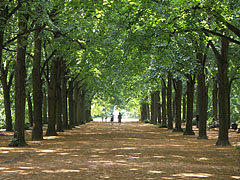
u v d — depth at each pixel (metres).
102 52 27.09
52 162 13.42
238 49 28.48
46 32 22.48
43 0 17.48
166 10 15.88
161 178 9.83
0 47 16.59
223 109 21.06
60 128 37.22
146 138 27.83
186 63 23.64
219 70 21.34
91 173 10.66
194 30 18.09
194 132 36.19
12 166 12.42
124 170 11.26
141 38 20.14
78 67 33.19
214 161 13.97
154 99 58.28
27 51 29.19
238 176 10.52
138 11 16.42
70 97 47.75
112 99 72.12
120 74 34.09
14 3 17.67
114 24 26.06
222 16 16.08
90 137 28.81
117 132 36.94
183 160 14.10
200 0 15.58
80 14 18.11
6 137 29.28
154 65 27.50
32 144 22.27
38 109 25.86
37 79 25.84
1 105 52.19
